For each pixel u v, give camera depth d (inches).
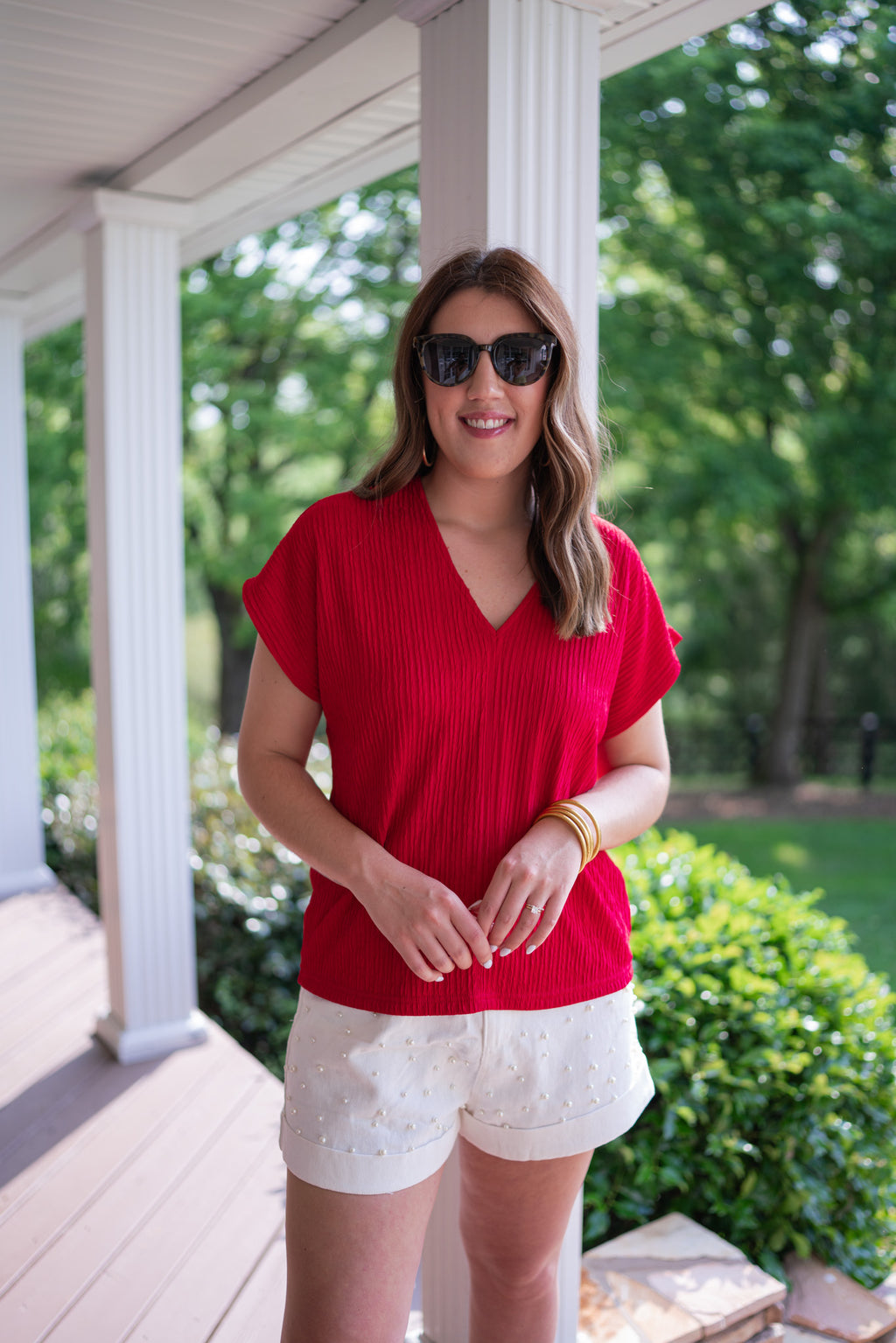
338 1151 53.4
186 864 141.3
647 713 62.4
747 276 338.0
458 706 53.4
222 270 364.5
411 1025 53.9
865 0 276.4
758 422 398.3
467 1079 55.4
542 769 55.5
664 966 105.1
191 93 106.7
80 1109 125.6
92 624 139.8
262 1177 111.7
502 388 52.9
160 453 135.6
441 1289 83.8
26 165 127.3
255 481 429.7
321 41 92.8
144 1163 114.6
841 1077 102.0
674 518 432.5
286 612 55.4
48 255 164.7
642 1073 61.0
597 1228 97.7
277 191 135.6
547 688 54.5
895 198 313.7
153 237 133.6
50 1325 90.1
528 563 56.0
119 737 134.6
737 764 506.6
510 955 55.2
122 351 131.8
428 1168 55.2
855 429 361.1
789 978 107.6
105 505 132.9
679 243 338.6
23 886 213.0
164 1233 102.7
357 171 128.7
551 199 76.1
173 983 141.4
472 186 74.6
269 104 103.1
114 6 88.1
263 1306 92.5
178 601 138.1
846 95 303.9
